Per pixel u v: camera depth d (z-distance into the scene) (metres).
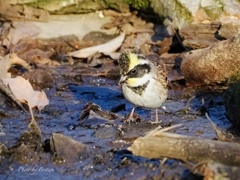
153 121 12.27
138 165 9.73
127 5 16.97
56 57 16.12
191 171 8.67
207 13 15.47
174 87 14.31
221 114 12.55
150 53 16.17
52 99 13.75
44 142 10.67
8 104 12.88
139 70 12.18
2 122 12.14
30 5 16.95
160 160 9.64
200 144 8.88
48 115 12.65
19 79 13.29
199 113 12.64
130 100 12.37
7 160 10.16
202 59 13.74
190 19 15.59
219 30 14.82
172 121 12.23
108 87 14.64
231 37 13.79
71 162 10.07
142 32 16.81
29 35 16.66
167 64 15.36
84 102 13.65
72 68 15.64
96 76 15.23
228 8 15.40
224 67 13.52
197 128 11.70
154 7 16.55
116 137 11.18
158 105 12.32
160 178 9.27
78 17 17.19
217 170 8.34
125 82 12.25
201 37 15.09
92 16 17.25
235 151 8.80
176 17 15.88
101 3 17.05
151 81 12.18
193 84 14.23
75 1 16.88
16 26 16.81
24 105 12.94
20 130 11.70
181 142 8.91
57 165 10.01
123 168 9.73
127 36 16.77
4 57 14.73
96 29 17.05
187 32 15.23
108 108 13.31
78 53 16.09
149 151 8.91
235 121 11.70
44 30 16.83
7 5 16.92
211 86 14.09
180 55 15.55
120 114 12.90
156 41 16.58
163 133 9.03
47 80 14.64
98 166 9.90
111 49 16.28
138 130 11.64
